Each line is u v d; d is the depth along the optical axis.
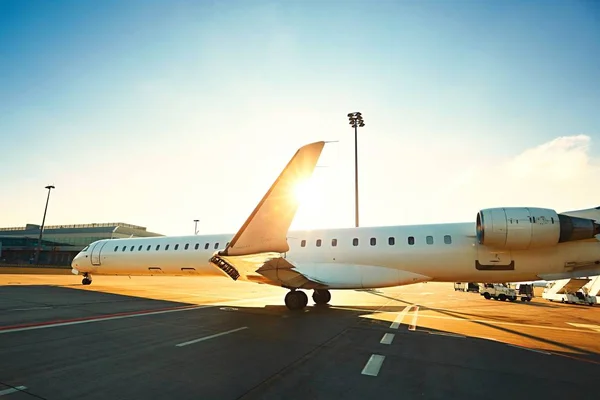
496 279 12.79
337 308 13.82
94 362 5.46
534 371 5.45
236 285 30.52
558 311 15.49
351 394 4.28
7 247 68.56
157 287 24.28
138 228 70.56
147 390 4.28
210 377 4.82
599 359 6.30
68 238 66.75
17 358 5.64
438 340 7.66
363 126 28.67
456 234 13.11
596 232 11.62
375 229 14.16
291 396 4.17
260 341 7.17
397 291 31.39
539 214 11.78
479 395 4.37
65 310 11.09
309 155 9.59
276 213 9.95
